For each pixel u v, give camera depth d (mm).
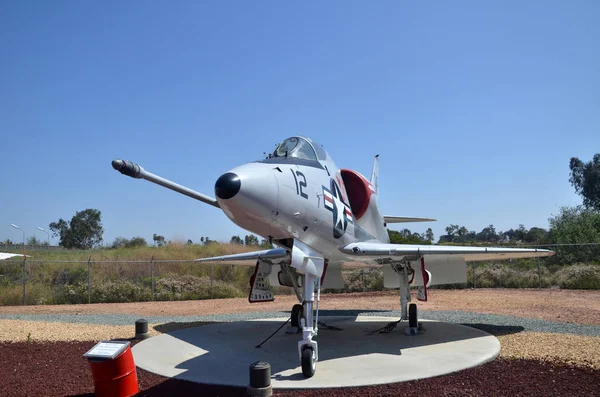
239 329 10305
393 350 7676
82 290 20078
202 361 7117
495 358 7035
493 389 5391
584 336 8766
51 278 23531
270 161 6840
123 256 29750
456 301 16984
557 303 15875
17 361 7266
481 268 26047
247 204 5855
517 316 12555
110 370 5297
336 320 11820
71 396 5465
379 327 10453
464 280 10266
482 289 23281
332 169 8320
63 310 16344
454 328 9938
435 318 12258
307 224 6945
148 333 9422
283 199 6293
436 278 10562
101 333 10023
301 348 6199
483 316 12562
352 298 19516
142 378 6242
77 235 61406
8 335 9602
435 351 7484
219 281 23547
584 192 70312
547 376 5895
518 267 28062
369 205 9805
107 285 20578
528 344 8023
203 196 6961
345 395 5328
